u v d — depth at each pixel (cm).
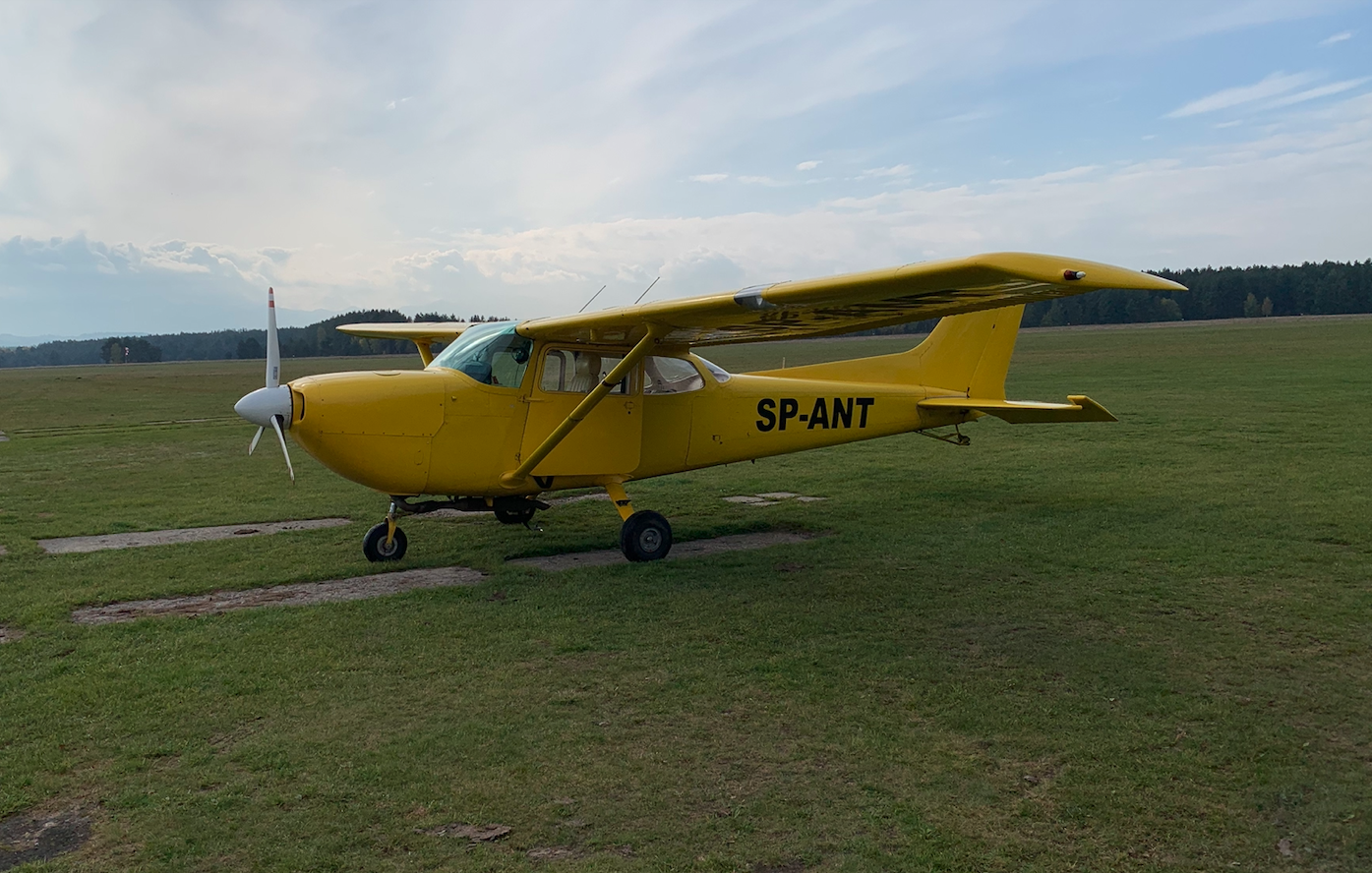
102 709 445
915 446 1434
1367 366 2780
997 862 305
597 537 866
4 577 719
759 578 679
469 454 752
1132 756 379
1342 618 546
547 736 407
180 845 322
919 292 550
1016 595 613
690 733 407
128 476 1345
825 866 304
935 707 431
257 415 684
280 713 438
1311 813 333
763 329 756
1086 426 1605
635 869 304
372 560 771
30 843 326
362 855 315
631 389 813
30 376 7738
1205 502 904
